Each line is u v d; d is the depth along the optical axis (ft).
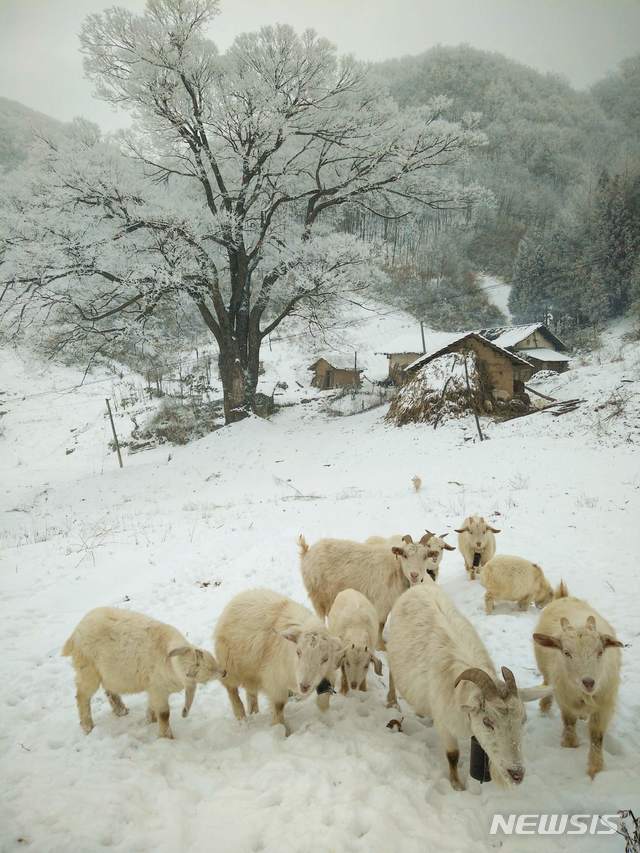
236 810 13.52
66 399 161.89
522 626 24.56
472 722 13.48
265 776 14.69
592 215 234.17
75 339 101.14
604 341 194.39
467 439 84.74
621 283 214.69
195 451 98.27
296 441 97.55
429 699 15.71
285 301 114.73
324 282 101.04
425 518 45.62
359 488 66.59
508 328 172.76
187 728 18.11
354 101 106.22
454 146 105.81
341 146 108.17
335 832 12.53
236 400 110.42
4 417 150.61
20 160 130.82
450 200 115.34
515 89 340.18
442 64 347.15
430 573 23.94
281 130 96.89
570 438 76.23
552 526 40.40
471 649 15.70
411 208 121.49
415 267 292.61
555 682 16.02
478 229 327.88
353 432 99.71
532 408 99.81
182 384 163.53
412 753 16.01
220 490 76.38
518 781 12.46
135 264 94.38
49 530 59.57
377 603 23.49
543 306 242.78
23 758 16.17
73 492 85.61
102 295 99.40
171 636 17.10
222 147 101.71
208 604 28.48
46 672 21.67
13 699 19.67
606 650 15.24
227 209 102.99
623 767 15.07
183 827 13.03
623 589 27.66
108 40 91.40
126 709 19.06
